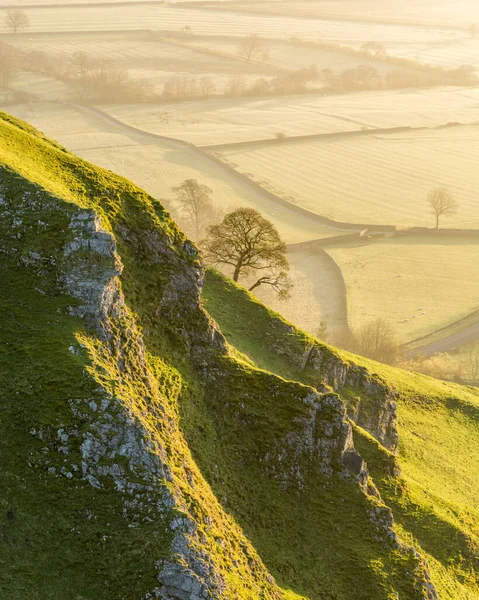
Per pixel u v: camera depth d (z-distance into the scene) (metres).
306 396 58.69
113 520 43.94
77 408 46.09
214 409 57.75
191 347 59.47
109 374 48.50
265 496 55.16
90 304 51.81
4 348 49.16
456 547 64.12
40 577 41.66
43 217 54.53
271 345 76.31
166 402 53.75
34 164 61.16
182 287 60.28
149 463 45.72
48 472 44.91
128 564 42.50
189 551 43.09
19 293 52.12
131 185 63.38
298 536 54.28
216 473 53.69
